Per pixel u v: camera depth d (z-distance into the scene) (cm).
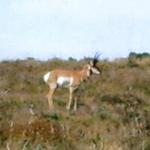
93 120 5653
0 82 8144
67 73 7012
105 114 6016
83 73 7062
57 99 7125
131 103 7075
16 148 4581
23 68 9850
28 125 5006
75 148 4738
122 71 9494
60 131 5009
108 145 4841
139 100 7388
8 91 7625
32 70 9812
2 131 4916
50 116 5606
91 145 4816
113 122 5675
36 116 5497
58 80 6994
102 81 8656
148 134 5375
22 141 4709
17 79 8481
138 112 6353
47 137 4847
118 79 8812
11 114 5594
